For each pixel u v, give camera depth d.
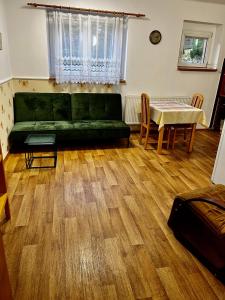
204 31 4.54
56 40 3.67
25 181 2.71
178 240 1.91
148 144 4.11
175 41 4.28
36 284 1.49
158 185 2.76
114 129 3.71
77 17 3.64
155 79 4.45
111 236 1.92
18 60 3.76
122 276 1.57
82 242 1.85
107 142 4.11
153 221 2.13
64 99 3.95
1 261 1.12
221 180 2.69
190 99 4.64
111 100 4.15
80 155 3.52
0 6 3.25
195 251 1.76
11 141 3.43
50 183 2.69
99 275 1.57
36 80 3.93
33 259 1.67
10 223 2.02
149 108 3.62
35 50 3.76
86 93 4.07
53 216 2.13
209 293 1.48
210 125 5.09
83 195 2.48
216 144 4.27
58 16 3.58
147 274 1.59
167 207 2.34
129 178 2.89
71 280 1.53
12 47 3.67
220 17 4.33
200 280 1.57
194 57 4.73
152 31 4.10
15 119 3.79
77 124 3.70
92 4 3.68
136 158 3.51
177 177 2.98
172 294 1.46
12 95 3.73
